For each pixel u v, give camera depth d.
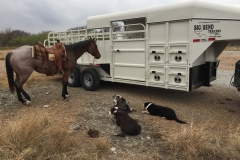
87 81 8.01
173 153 3.64
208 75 6.53
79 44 7.02
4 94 7.27
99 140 3.93
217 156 3.59
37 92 7.56
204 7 5.49
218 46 7.09
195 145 3.66
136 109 6.02
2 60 19.59
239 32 5.72
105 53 7.73
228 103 6.59
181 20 5.62
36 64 6.04
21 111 5.73
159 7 5.98
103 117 5.34
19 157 3.16
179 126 4.85
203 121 5.18
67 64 6.64
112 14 7.18
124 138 4.27
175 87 6.04
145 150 3.84
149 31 6.33
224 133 4.47
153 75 6.47
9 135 3.55
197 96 7.33
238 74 5.73
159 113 5.38
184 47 5.69
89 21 7.93
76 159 3.40
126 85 8.83
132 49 6.84
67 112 5.61
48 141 3.62
